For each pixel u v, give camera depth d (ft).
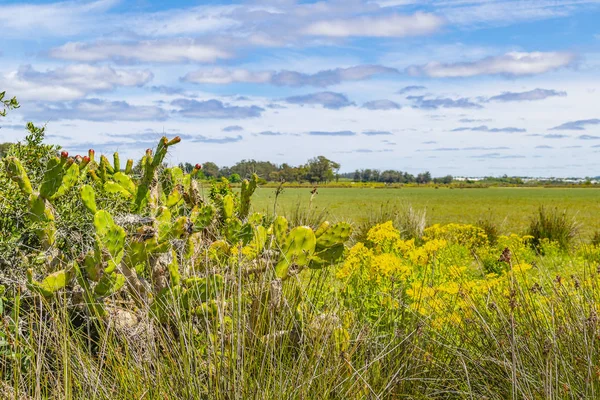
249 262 10.87
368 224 35.12
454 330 10.98
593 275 12.12
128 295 10.37
